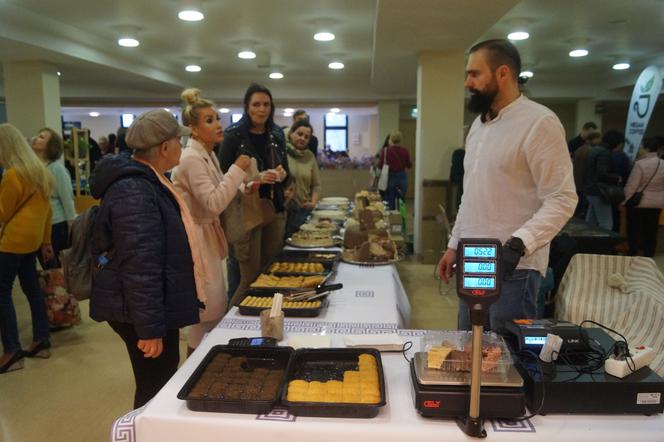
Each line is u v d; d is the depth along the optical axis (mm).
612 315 2061
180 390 1288
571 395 1183
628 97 9938
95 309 1591
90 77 8250
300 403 1182
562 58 7762
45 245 3189
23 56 6168
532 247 1448
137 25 5711
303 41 6496
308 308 1874
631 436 1119
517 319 1519
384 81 8266
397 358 1514
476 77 1654
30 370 3000
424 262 5922
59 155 3635
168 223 1621
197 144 2188
